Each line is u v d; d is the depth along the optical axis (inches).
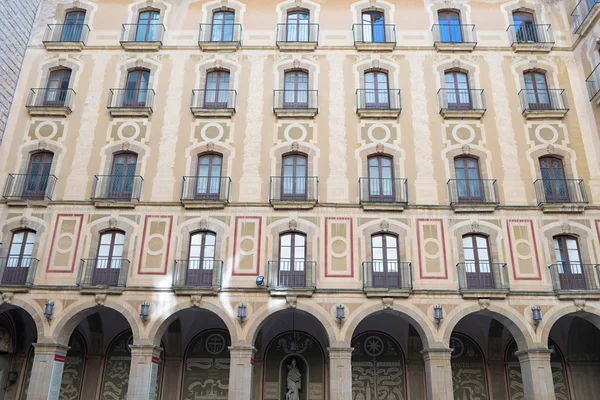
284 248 895.7
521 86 1002.7
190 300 854.5
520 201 919.0
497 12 1063.6
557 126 973.8
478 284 872.9
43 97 1005.8
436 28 1042.7
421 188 927.7
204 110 973.2
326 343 970.7
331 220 904.3
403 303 853.8
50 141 967.0
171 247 892.0
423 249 888.3
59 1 1075.9
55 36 1055.6
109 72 1023.0
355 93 994.1
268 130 968.9
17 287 860.0
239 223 903.7
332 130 967.0
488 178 937.5
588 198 924.0
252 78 1010.1
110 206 913.5
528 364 826.2
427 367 832.9
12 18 995.9
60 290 865.5
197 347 992.2
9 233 907.4
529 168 943.0
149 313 852.0
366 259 880.9
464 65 1016.9
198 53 1034.1
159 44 1029.2
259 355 976.3
